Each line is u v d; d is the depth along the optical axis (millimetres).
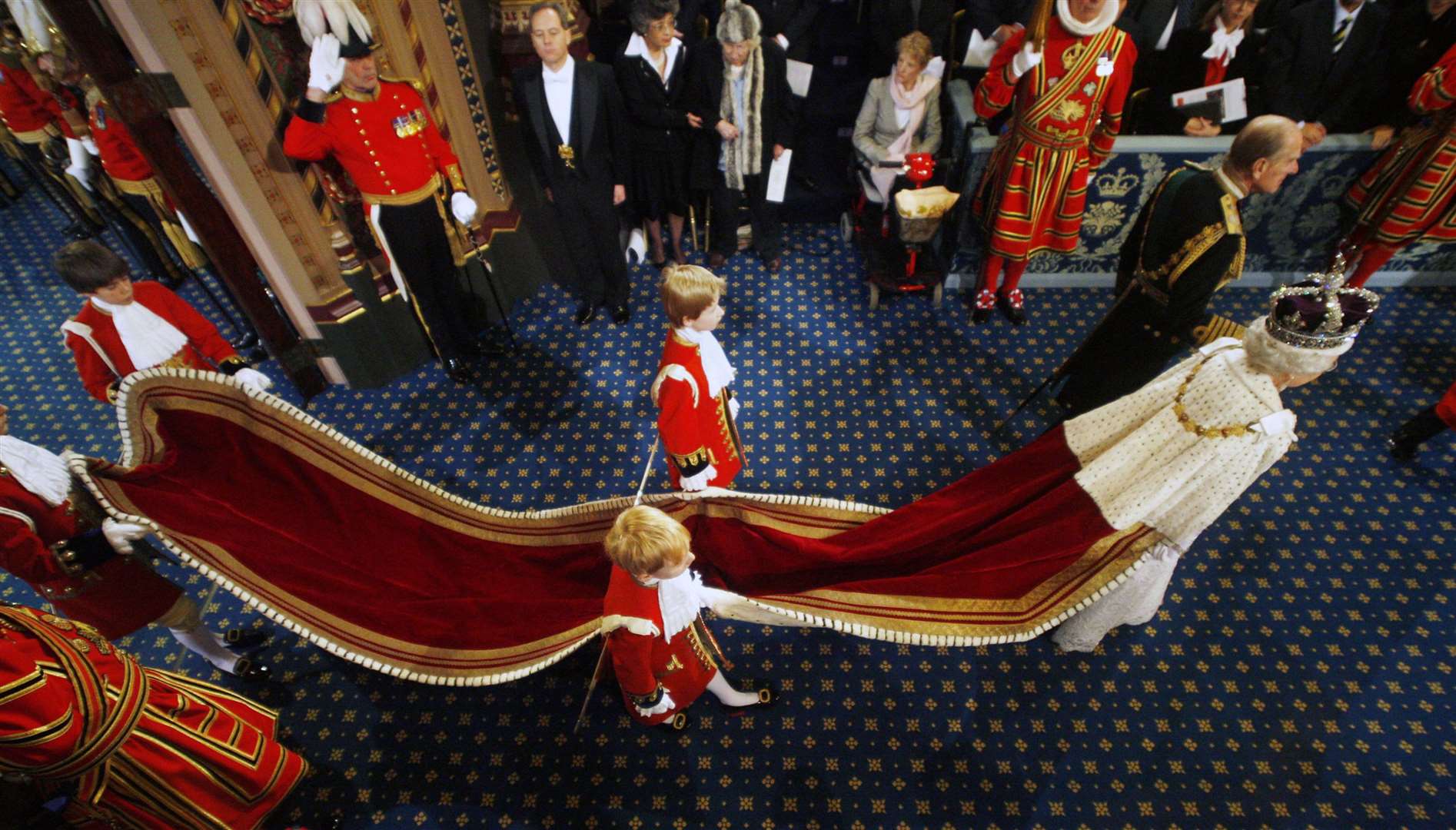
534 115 3861
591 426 4129
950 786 2816
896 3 4758
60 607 2480
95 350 3004
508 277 4742
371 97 3330
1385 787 2754
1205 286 2775
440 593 2742
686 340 2584
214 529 2328
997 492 2723
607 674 3127
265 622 3352
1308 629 3188
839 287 4922
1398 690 2998
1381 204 4008
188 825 2271
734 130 4195
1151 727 2939
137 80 3043
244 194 3465
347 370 4258
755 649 3225
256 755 2402
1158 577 2639
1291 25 4012
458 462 3967
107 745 1992
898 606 2641
